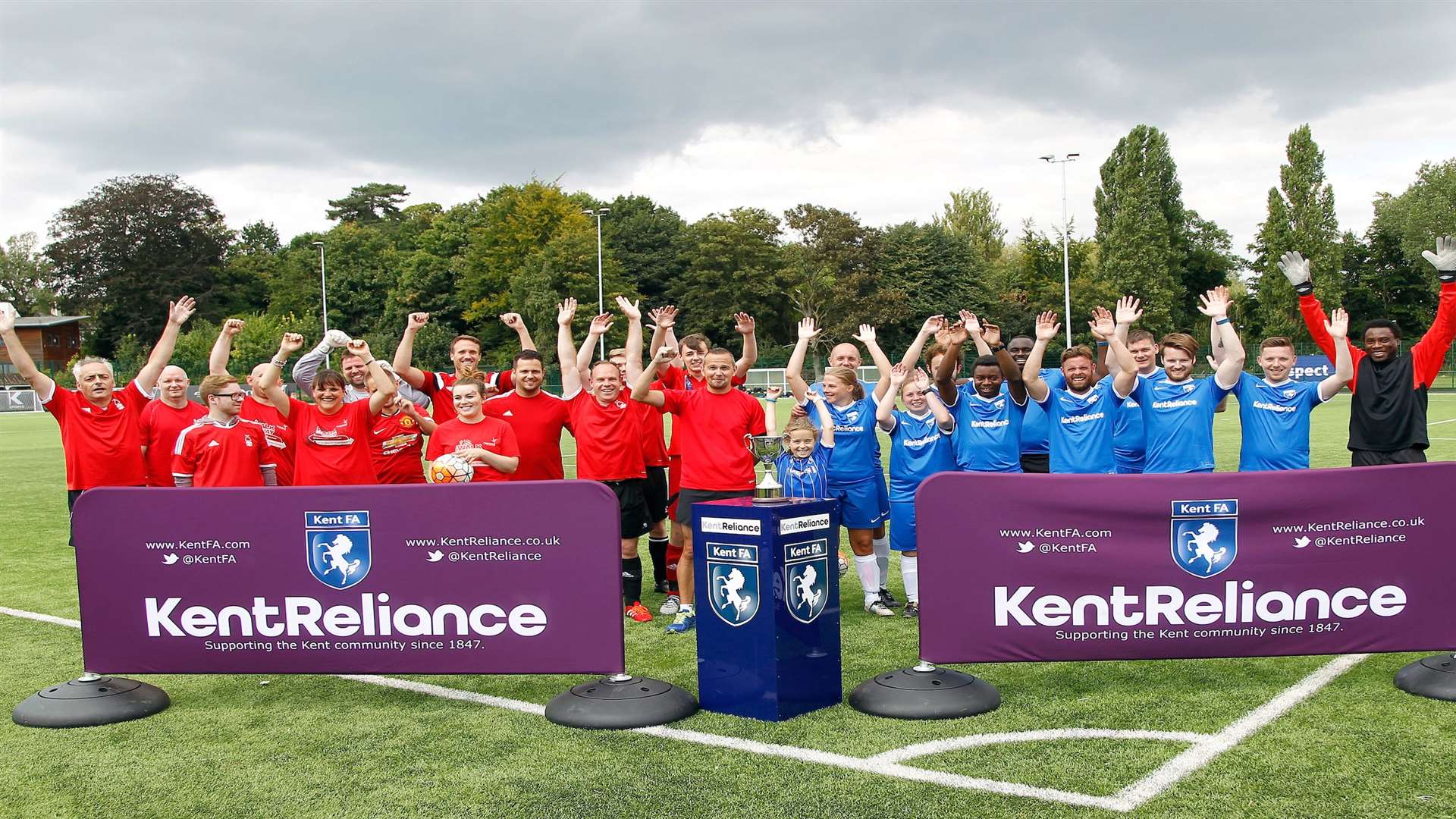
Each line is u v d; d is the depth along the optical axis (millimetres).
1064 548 4715
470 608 4801
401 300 62438
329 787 3881
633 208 70875
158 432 7461
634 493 6777
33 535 10883
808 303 57219
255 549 4906
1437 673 4695
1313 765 3850
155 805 3760
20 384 54688
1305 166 50594
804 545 4586
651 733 4402
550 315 53344
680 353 7727
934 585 4734
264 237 95500
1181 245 58031
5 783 3998
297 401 6441
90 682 4945
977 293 60031
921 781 3785
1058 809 3512
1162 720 4414
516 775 3951
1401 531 4719
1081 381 6359
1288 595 4734
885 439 20609
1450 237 6145
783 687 4492
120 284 67500
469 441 6078
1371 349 6203
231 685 5387
